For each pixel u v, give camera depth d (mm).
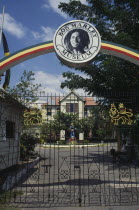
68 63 7156
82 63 7055
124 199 6777
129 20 13500
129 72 13539
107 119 8773
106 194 7355
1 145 10062
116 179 9531
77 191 7699
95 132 10102
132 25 13523
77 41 7027
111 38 13922
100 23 14109
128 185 8438
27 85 14836
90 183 8875
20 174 9789
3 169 10172
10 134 11320
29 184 8523
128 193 7430
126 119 7613
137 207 6082
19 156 13039
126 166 12555
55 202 6516
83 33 7070
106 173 10953
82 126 9531
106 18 14125
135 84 13836
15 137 12242
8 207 6086
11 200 6719
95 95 15164
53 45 7152
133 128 11945
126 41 12383
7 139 10922
